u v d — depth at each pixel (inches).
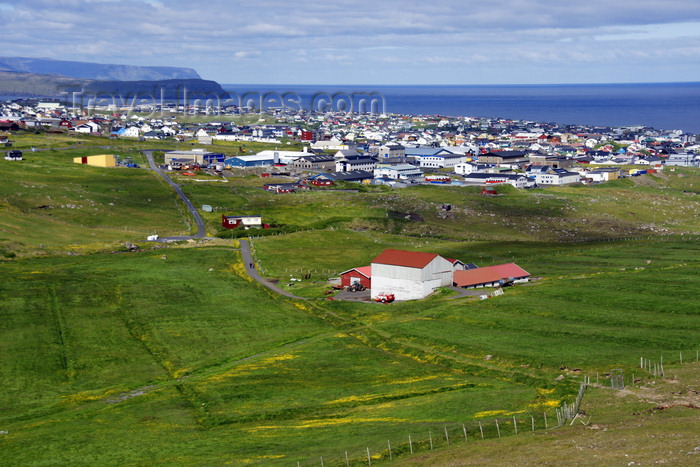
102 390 4040.4
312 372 4239.7
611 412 3152.1
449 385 3892.7
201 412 3627.0
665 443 2529.5
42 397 3919.8
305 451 2962.6
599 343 4446.4
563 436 2805.1
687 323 4773.6
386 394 3786.9
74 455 3078.2
